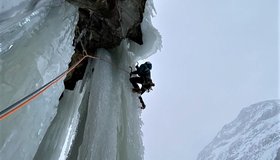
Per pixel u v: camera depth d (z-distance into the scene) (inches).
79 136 258.8
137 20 308.0
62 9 245.1
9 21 209.5
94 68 291.6
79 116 274.1
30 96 120.1
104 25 286.7
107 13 267.6
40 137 187.2
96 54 307.9
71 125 301.3
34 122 181.8
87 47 305.3
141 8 303.6
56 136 281.7
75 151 248.7
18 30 205.8
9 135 162.1
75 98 311.4
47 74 209.8
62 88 221.5
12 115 167.5
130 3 284.7
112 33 297.3
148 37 342.6
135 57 352.8
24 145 170.6
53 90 208.8
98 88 270.8
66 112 301.1
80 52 305.4
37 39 213.0
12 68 187.5
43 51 212.2
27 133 174.2
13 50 194.9
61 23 239.1
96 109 254.5
